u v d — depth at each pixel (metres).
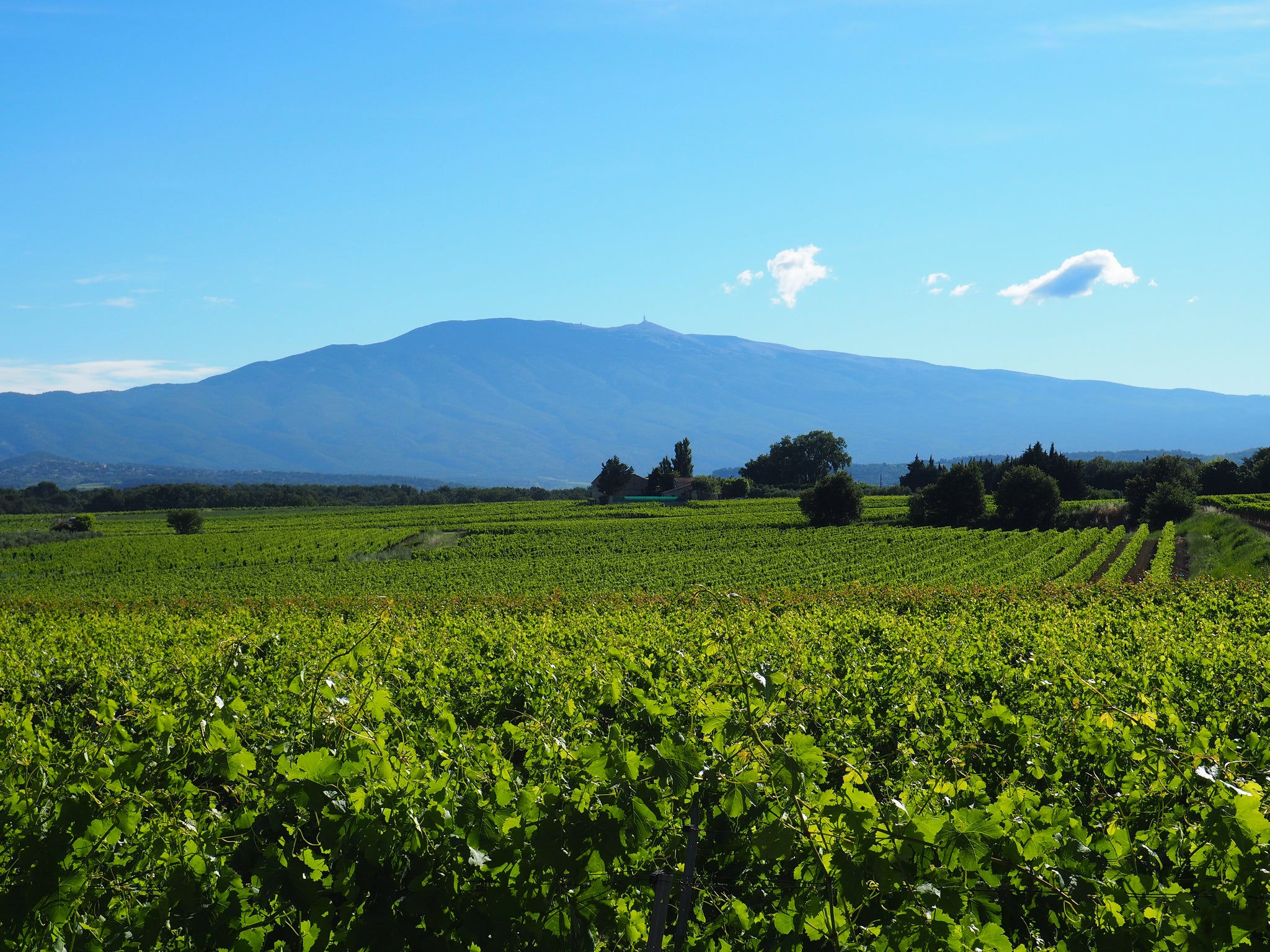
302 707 4.49
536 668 9.83
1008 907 3.89
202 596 44.47
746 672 4.28
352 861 3.17
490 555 62.84
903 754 5.82
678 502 109.88
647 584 45.03
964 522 73.50
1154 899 3.04
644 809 3.09
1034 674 9.27
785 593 29.88
